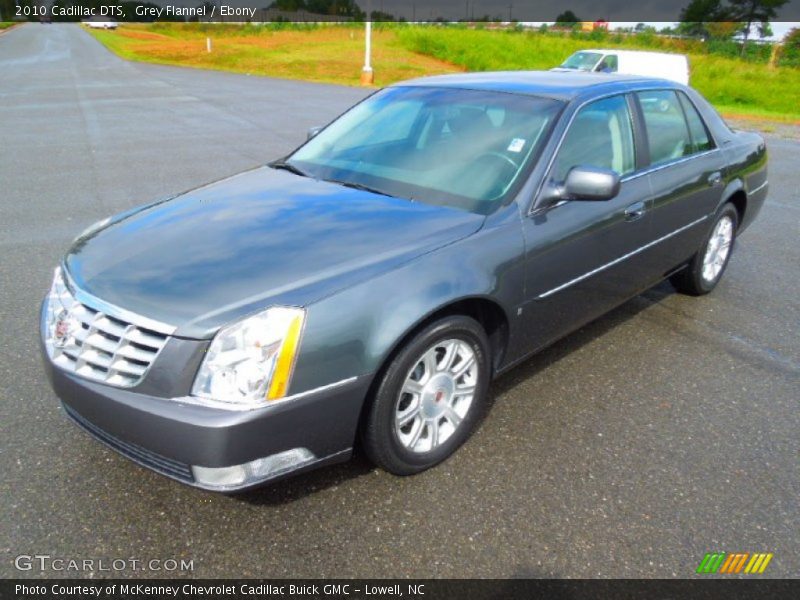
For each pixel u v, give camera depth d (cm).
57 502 270
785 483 301
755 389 383
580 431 335
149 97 1755
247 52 3569
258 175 383
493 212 318
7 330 415
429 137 373
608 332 452
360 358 253
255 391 236
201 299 248
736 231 536
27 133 1171
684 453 320
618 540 263
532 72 439
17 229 625
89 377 252
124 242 295
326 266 266
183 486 282
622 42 4191
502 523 269
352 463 302
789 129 1700
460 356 302
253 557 248
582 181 319
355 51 3528
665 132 436
